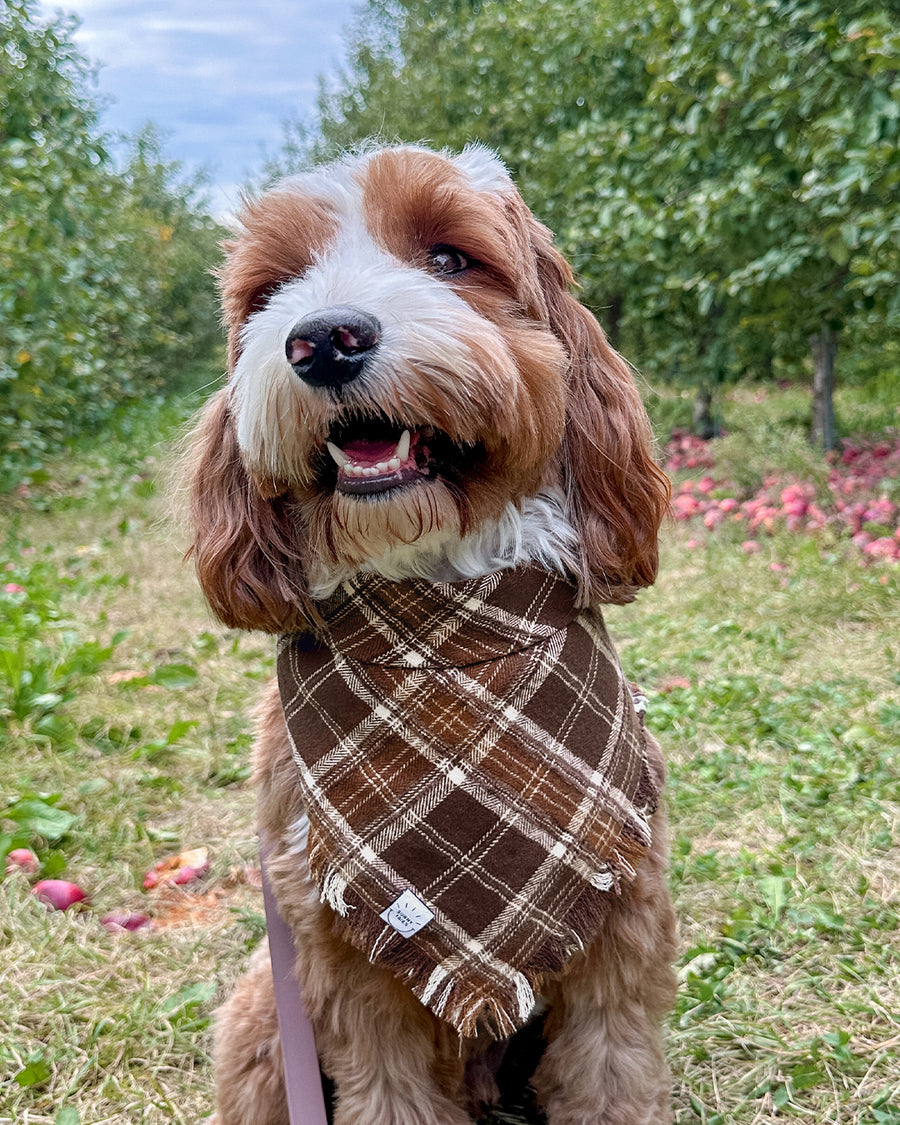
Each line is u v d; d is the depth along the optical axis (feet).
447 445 1.43
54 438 8.22
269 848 1.54
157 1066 1.74
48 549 5.26
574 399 1.56
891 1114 1.53
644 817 1.43
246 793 2.79
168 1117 1.64
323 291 1.33
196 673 3.50
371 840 1.38
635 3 5.77
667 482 1.64
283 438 1.35
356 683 1.45
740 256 5.32
